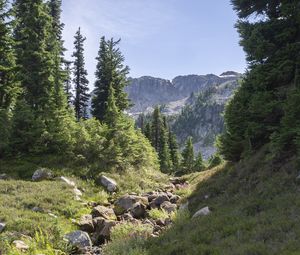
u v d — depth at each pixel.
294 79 16.09
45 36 30.42
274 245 8.06
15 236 12.91
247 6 18.88
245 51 18.25
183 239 10.62
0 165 23.94
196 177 27.25
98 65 41.84
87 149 26.81
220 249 8.64
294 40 17.27
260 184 13.90
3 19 25.44
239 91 19.23
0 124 23.80
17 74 27.20
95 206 18.67
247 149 17.75
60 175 23.17
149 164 33.56
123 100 41.66
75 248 13.11
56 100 27.97
